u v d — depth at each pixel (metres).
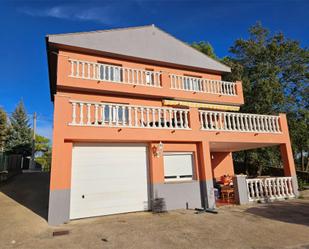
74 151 9.65
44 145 44.59
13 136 36.78
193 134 11.59
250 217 8.95
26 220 8.34
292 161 13.52
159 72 15.27
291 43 23.84
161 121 11.51
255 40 25.34
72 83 12.45
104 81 13.36
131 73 14.65
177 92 15.41
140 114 11.40
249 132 12.87
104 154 10.23
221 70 18.55
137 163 10.82
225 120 12.59
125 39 15.63
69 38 13.62
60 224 8.23
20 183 16.33
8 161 20.67
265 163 22.11
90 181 9.69
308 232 6.92
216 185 14.71
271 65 23.56
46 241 6.45
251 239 6.37
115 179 10.19
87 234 7.04
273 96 21.69
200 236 6.72
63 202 8.51
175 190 10.83
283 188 12.93
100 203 9.66
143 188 10.67
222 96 16.77
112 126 9.95
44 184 15.94
